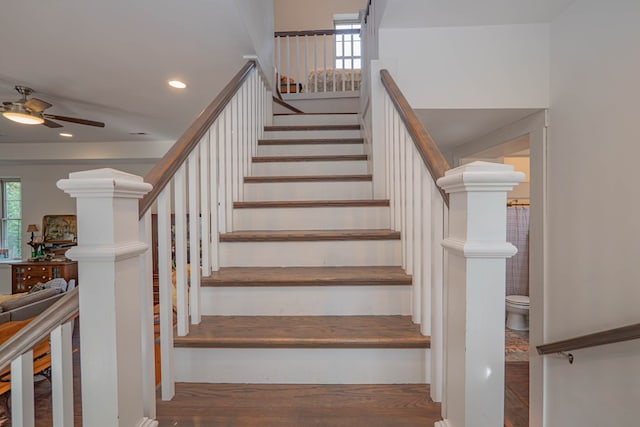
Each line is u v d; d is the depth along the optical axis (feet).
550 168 7.38
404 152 5.70
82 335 2.87
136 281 3.16
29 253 20.20
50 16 6.16
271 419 3.79
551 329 7.39
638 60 5.24
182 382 4.54
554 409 7.32
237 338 4.49
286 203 7.16
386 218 7.11
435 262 3.96
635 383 5.39
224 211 6.56
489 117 8.29
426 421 3.74
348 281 5.24
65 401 2.98
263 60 9.80
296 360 4.51
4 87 9.54
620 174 5.59
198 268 5.01
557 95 7.09
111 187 2.72
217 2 5.98
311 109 15.17
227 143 6.73
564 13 6.84
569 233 6.81
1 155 17.25
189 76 9.07
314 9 19.65
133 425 3.09
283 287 5.29
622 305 5.59
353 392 4.30
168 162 3.97
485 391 2.94
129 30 6.75
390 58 7.45
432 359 4.10
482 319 2.92
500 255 2.86
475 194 2.87
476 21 7.25
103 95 10.35
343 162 9.16
